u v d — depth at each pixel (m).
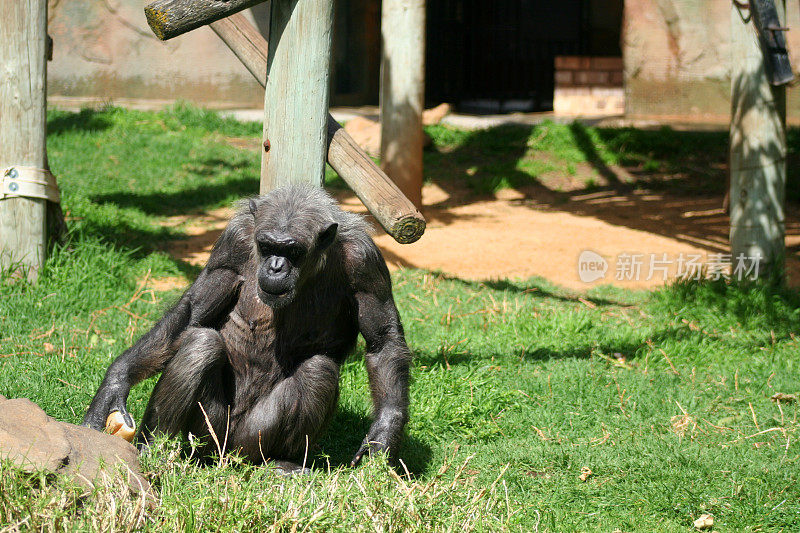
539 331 8.89
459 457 6.04
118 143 17.53
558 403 7.11
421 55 14.49
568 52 26.78
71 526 3.58
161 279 10.16
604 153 19.30
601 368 7.97
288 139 5.72
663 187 17.55
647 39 22.33
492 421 6.68
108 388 4.93
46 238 9.41
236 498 4.04
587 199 16.69
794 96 21.86
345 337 5.49
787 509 5.22
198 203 14.39
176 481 4.23
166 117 19.86
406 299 10.02
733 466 5.86
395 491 4.38
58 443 4.07
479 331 8.88
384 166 14.88
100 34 23.31
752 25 10.65
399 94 14.59
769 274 10.84
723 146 19.97
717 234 13.94
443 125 21.42
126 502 3.82
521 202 16.39
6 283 8.80
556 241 13.38
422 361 7.77
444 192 16.84
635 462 5.89
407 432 6.27
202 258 11.23
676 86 22.31
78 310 8.63
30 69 8.92
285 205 4.86
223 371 5.23
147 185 15.03
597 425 6.74
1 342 7.57
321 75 5.69
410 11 14.11
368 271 5.13
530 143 19.92
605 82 23.89
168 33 5.31
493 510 4.66
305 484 4.68
